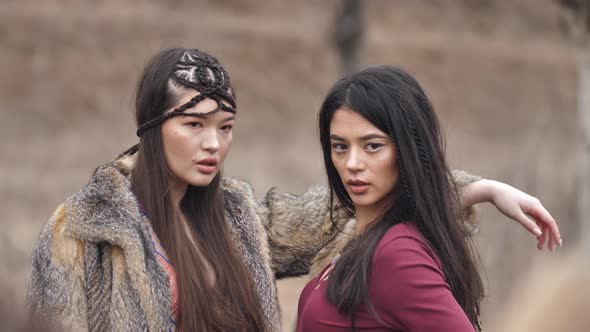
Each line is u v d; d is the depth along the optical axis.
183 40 35.88
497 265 9.56
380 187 4.17
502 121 43.16
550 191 13.13
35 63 31.27
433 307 3.82
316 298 4.24
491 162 24.27
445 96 43.03
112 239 4.06
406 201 4.16
